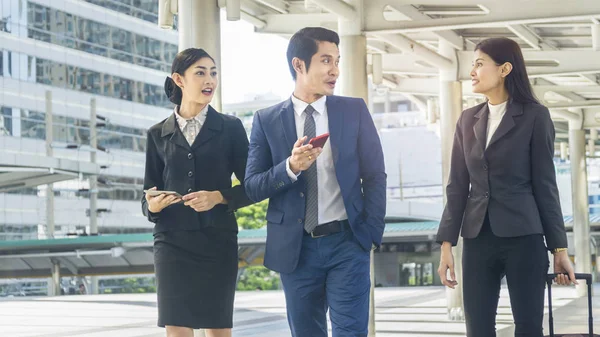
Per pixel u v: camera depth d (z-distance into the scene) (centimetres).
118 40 5731
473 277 432
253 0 1077
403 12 1050
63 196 5347
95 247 3566
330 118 428
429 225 3669
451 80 1338
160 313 470
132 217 5866
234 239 478
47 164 2592
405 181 8381
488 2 945
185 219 468
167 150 480
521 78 432
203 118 482
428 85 1616
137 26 5866
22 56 5075
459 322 1384
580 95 2000
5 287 4897
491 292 432
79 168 2708
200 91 473
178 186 476
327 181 423
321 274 425
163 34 6066
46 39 5228
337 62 430
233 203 465
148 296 2933
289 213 423
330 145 424
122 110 5762
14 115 5009
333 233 419
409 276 3731
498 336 1084
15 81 5028
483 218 426
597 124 2223
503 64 432
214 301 469
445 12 1166
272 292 2928
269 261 429
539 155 423
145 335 1395
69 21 5381
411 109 10106
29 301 2627
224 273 472
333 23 1075
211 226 469
